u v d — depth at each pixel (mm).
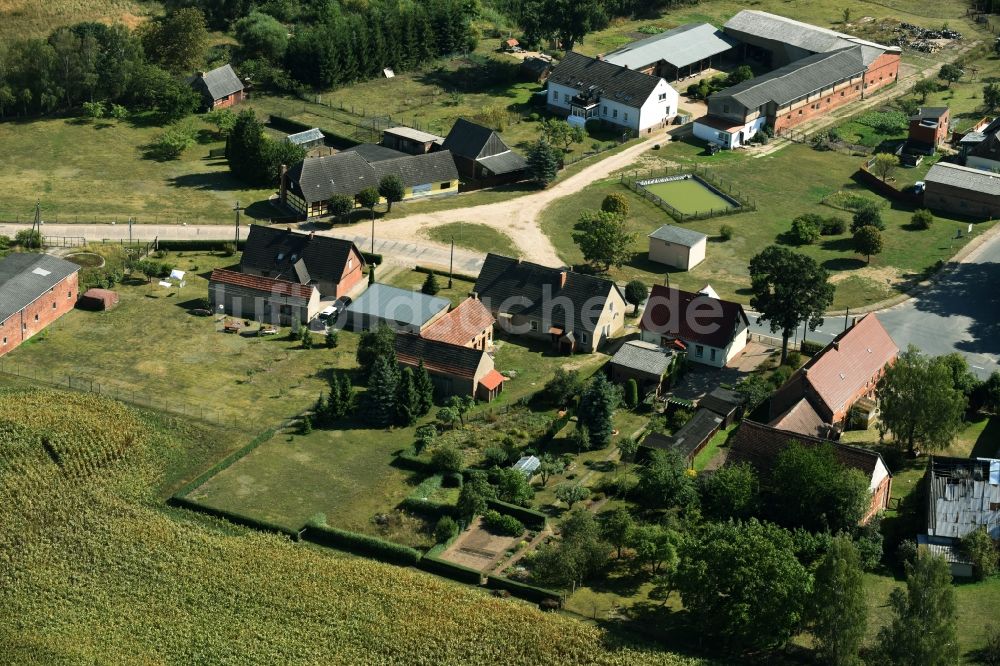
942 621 98312
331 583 112625
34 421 131625
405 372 138125
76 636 106125
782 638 104312
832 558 101500
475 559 117250
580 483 128000
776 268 144500
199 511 122750
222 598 110750
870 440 136500
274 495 125312
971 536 115312
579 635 106625
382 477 128875
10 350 148750
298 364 149250
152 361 148500
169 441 132625
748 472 120875
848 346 141375
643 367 144750
